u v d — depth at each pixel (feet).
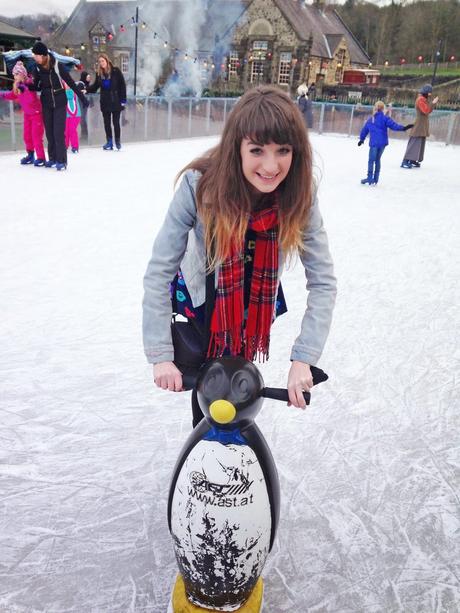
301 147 4.04
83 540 5.73
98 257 14.98
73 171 29.01
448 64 160.66
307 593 5.24
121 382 8.81
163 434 7.58
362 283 14.14
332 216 22.02
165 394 8.56
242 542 4.14
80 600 5.04
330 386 9.11
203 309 4.84
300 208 4.27
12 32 57.47
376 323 11.68
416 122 37.50
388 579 5.44
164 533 5.89
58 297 12.05
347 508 6.39
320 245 4.63
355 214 22.66
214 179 4.15
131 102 43.37
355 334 11.09
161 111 47.32
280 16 127.54
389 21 172.35
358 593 5.27
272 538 4.45
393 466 7.17
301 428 7.92
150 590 5.18
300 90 52.24
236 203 4.11
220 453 4.08
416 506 6.47
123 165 32.48
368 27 175.94
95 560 5.49
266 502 4.21
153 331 4.44
